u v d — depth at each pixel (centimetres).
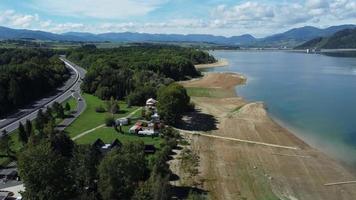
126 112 16100
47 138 9881
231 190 9275
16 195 8369
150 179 8125
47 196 6712
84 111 16238
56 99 19012
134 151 8625
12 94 16888
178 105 14438
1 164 9969
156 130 13050
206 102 18812
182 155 11356
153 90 17850
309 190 9356
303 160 11188
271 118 15662
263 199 8869
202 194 9006
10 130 13462
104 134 12888
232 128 14250
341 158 11312
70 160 8000
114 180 7300
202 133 13550
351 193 9225
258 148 12169
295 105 17850
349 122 14775
